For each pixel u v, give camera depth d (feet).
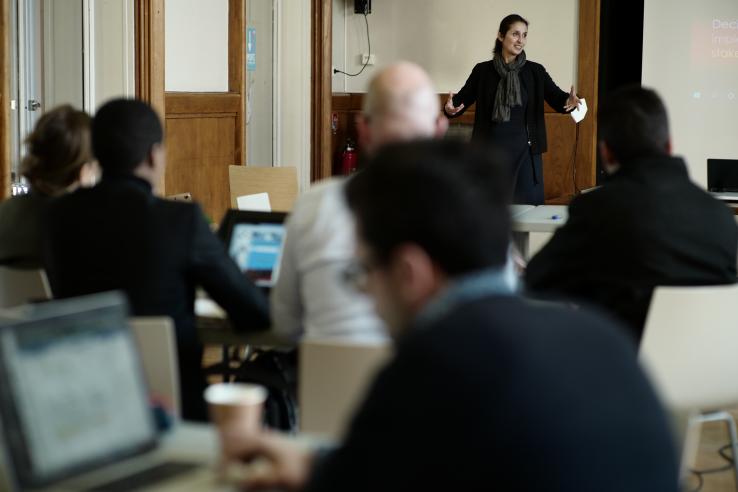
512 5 47.29
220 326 14.35
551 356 5.44
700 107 46.42
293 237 12.19
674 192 13.28
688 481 17.94
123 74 32.30
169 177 35.37
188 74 36.63
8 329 6.48
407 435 5.21
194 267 12.34
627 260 13.24
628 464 5.41
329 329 11.86
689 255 13.24
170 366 10.43
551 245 13.82
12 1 31.22
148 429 7.30
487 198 5.74
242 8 39.34
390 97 12.13
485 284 5.71
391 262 5.77
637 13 48.88
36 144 14.19
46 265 12.53
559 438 5.22
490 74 36.29
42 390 6.60
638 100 13.52
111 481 7.19
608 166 13.94
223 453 7.00
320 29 43.80
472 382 5.23
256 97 42.34
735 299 12.89
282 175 25.93
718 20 46.01
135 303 12.01
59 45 32.24
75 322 6.91
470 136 48.08
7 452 6.40
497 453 5.15
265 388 13.82
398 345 5.60
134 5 32.19
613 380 5.56
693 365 13.02
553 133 47.06
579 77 46.68
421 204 5.67
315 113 44.32
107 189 12.27
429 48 48.60
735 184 28.66
